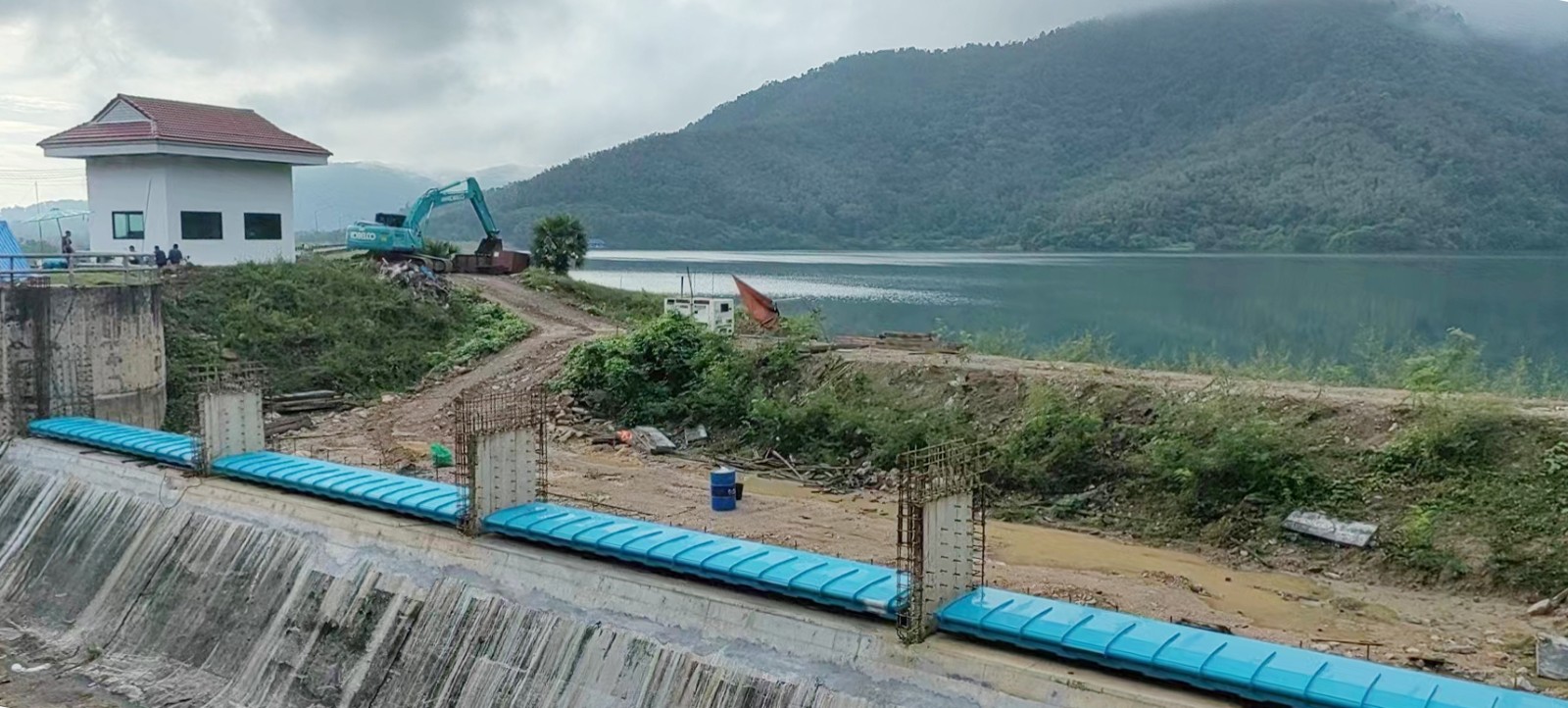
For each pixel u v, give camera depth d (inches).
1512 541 954.7
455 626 919.0
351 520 1053.8
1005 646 705.6
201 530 1153.4
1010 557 1069.8
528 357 1929.1
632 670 812.0
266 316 1921.8
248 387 1262.3
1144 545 1115.9
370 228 2513.5
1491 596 930.1
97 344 1588.3
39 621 1198.3
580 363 1726.1
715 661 779.4
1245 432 1139.9
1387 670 631.2
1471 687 605.3
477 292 2347.4
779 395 1561.3
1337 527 1040.2
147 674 1059.9
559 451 1505.9
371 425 1662.2
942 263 7603.4
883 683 713.0
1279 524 1068.5
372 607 976.9
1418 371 1198.9
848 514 1213.1
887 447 1357.0
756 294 2075.5
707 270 6417.3
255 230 2178.9
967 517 765.9
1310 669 628.1
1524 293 3538.4
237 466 1194.0
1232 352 2191.2
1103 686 650.8
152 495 1239.5
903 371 1507.1
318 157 2241.6
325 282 2087.8
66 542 1284.4
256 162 2161.7
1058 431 1273.4
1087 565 1045.2
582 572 885.8
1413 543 987.9
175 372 1754.4
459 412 1086.4
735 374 1616.6
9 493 1423.5
